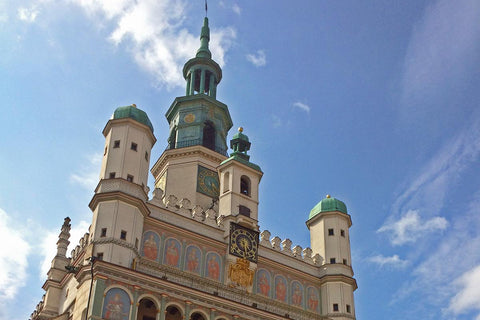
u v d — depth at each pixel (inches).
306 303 2282.2
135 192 2003.0
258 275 2196.1
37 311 2357.3
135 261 1865.2
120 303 1734.7
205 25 3430.1
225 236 2175.2
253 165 2447.1
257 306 2111.2
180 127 2847.0
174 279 1964.8
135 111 2196.1
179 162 2709.2
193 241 2089.1
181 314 1844.2
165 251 1999.3
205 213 2257.6
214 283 2047.2
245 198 2330.2
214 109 2947.8
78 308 1752.0
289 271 2301.9
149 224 2014.0
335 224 2509.8
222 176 2415.1
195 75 3161.9
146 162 2129.7
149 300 1819.6
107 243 1839.3
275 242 2342.5
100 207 1921.8
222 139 2896.2
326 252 2442.2
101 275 1737.2
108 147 2092.8
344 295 2320.4
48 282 2305.6
